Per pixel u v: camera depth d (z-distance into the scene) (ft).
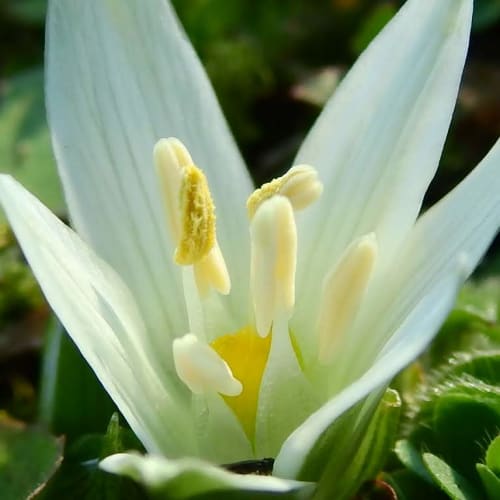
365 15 0.41
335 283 0.22
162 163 0.23
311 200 0.23
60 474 0.25
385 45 0.24
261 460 0.22
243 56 0.38
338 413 0.20
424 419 0.26
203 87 0.25
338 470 0.22
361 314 0.23
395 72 0.24
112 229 0.24
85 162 0.24
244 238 0.24
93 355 0.21
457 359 0.27
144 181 0.24
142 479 0.19
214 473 0.19
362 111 0.24
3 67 0.40
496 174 0.22
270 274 0.22
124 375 0.22
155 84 0.24
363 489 0.24
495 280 0.32
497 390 0.25
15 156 0.35
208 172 0.25
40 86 0.37
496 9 0.40
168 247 0.24
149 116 0.24
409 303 0.22
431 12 0.24
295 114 0.38
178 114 0.25
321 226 0.24
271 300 0.22
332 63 0.40
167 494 0.19
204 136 0.25
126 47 0.24
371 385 0.19
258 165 0.37
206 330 0.23
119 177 0.24
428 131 0.24
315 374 0.23
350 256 0.22
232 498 0.20
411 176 0.24
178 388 0.23
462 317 0.28
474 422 0.25
